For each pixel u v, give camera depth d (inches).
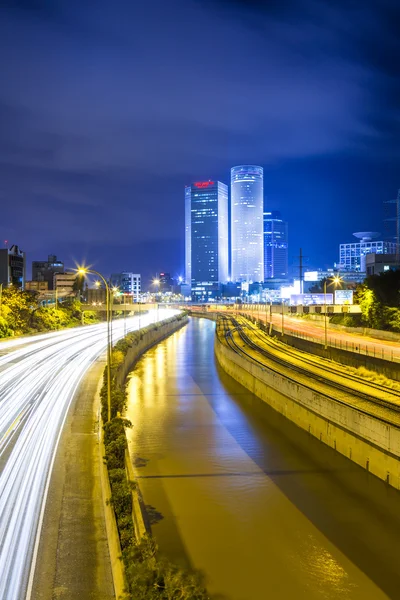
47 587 828.6
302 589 994.7
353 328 4658.0
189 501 1386.6
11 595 802.8
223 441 1900.8
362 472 1563.7
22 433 1605.6
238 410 2370.8
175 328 7194.9
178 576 776.9
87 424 1708.9
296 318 6505.9
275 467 1630.2
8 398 2085.4
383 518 1282.0
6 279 6752.0
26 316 4931.1
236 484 1498.5
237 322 6712.6
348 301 5246.1
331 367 2805.1
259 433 1998.0
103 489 1153.4
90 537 984.3
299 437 1940.2
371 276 4645.7
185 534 1206.9
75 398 2085.4
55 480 1240.2
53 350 3592.5
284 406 2247.8
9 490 1177.4
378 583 1015.6
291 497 1407.5
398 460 1401.3
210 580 1022.4
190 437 1951.3
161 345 5182.1
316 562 1088.8
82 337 4525.1
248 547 1149.1
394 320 4079.7
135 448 1829.5
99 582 845.8
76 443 1509.6
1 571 865.5
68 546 949.8
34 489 1185.4
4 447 1471.5
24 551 927.7
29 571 868.6
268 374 2466.8
